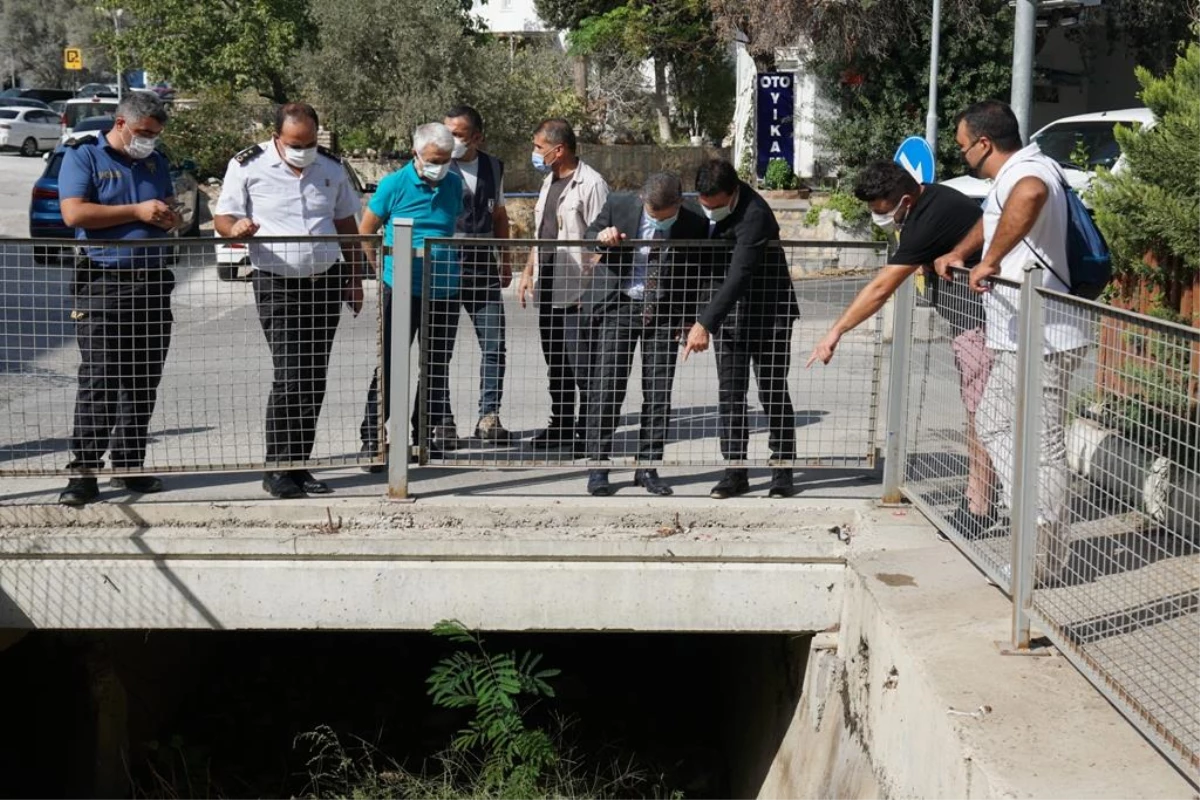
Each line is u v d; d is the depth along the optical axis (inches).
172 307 241.6
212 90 1059.3
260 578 221.5
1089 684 159.2
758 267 232.1
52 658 248.2
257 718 289.1
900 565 207.0
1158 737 137.9
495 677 229.0
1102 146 550.6
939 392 218.5
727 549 222.8
